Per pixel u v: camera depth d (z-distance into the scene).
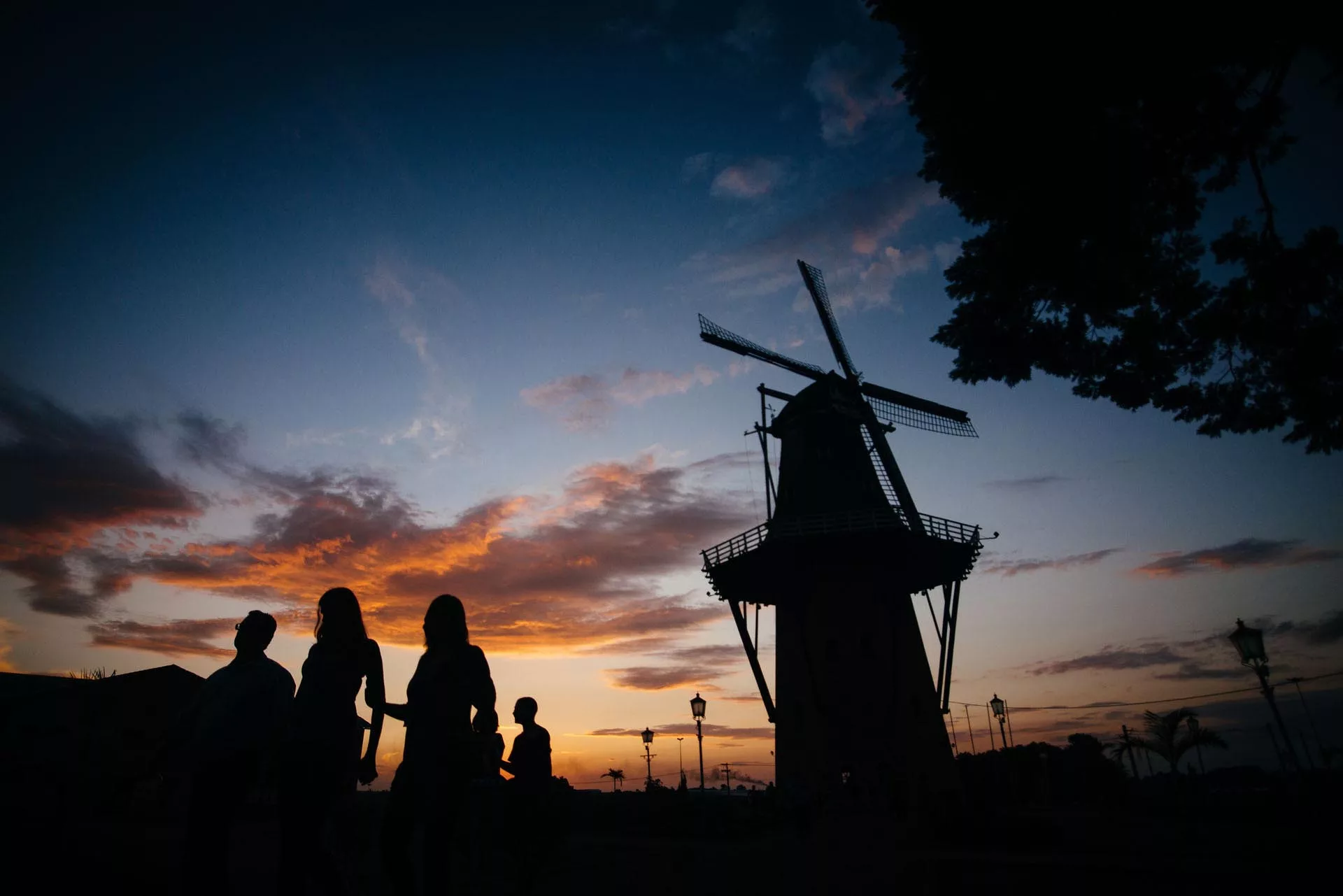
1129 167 10.80
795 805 18.47
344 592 5.30
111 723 27.42
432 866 4.83
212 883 4.73
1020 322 12.98
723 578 32.22
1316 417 12.16
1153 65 9.80
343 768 4.84
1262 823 20.22
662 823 21.00
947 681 29.73
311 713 4.80
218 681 5.15
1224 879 9.04
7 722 25.73
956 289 12.97
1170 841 15.56
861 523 28.81
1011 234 12.07
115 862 7.70
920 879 9.23
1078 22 9.73
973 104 11.11
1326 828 16.02
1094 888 8.37
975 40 10.52
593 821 22.55
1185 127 10.44
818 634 30.11
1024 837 15.18
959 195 12.31
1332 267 10.67
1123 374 13.07
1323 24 8.60
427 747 5.02
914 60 11.59
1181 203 11.48
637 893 8.08
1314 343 11.24
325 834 9.20
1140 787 43.06
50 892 5.94
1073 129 10.76
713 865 11.10
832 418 33.88
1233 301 11.61
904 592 30.95
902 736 28.09
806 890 8.27
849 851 14.61
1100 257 12.01
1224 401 12.87
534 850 7.29
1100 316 12.86
